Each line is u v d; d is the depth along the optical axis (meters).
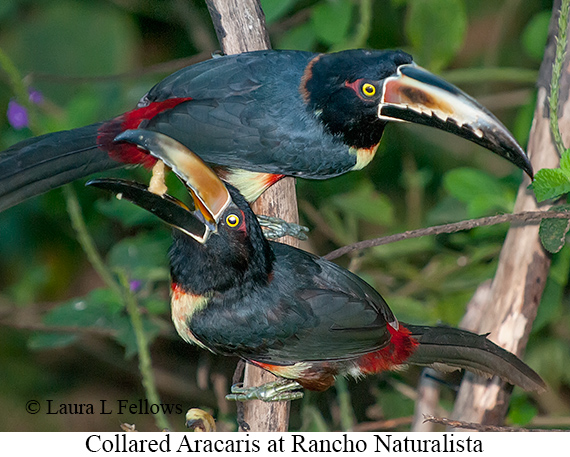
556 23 8.56
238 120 9.23
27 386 13.66
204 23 13.15
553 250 7.81
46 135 8.99
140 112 9.17
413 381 11.99
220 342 8.60
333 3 10.59
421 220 13.23
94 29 12.61
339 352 8.59
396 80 9.09
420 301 12.30
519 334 9.15
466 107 8.74
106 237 13.52
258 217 9.49
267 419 8.98
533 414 10.79
